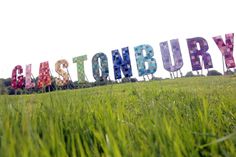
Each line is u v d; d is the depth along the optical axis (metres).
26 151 1.56
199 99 3.88
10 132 1.85
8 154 1.53
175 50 40.59
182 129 2.24
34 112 2.87
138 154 1.64
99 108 3.07
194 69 39.72
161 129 2.00
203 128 2.23
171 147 1.77
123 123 2.55
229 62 39.72
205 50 39.84
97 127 2.61
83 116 2.98
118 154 1.56
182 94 4.89
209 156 1.86
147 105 3.14
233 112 3.55
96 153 1.97
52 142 1.91
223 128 2.71
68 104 3.32
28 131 1.79
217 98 4.65
